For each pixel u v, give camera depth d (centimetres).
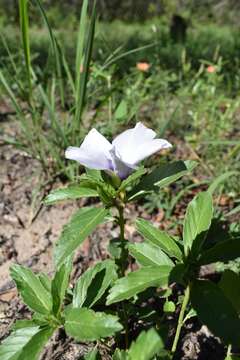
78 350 20
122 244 18
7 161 35
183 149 38
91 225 15
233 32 120
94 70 38
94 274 17
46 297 16
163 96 49
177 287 23
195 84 46
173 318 21
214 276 24
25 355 14
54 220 29
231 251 15
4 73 49
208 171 34
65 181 33
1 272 25
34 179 33
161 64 61
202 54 76
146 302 22
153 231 16
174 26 105
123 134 16
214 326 14
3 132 39
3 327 21
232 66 65
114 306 21
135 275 15
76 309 14
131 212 30
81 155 16
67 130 34
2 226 29
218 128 39
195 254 15
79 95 29
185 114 44
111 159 16
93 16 25
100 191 16
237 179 32
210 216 16
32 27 139
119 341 20
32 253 27
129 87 44
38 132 33
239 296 16
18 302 23
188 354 20
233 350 20
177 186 33
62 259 15
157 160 35
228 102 44
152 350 13
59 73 31
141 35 109
